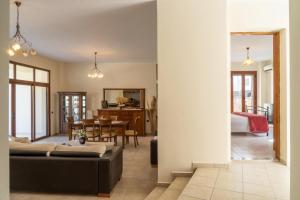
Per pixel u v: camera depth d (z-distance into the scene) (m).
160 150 4.11
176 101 4.08
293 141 1.63
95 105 10.66
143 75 10.59
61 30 5.71
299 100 1.55
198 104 4.04
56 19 4.95
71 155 3.88
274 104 4.59
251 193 2.96
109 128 7.30
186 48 4.05
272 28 4.30
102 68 10.70
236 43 7.26
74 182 3.81
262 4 4.25
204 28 4.02
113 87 10.65
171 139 4.09
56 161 3.82
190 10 4.04
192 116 4.05
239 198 2.81
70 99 10.08
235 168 3.98
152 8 4.43
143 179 4.61
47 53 8.49
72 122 7.60
